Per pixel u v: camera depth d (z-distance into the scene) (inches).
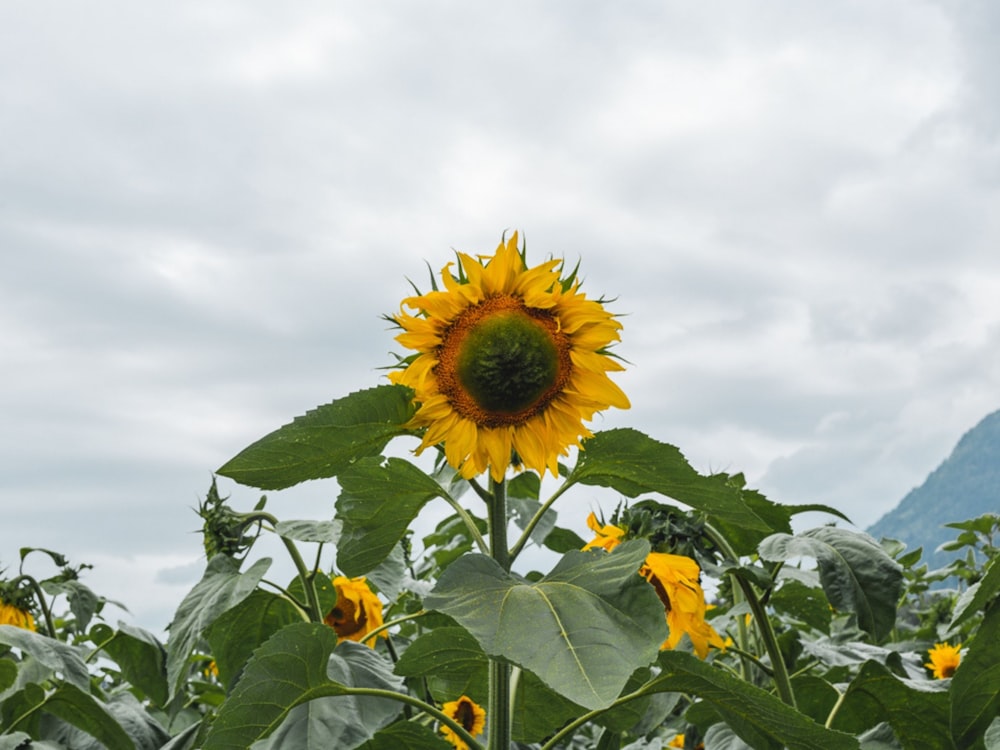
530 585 41.3
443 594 40.8
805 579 62.1
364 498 49.6
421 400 48.0
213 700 85.0
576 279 49.8
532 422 49.5
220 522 68.9
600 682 35.6
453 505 49.6
